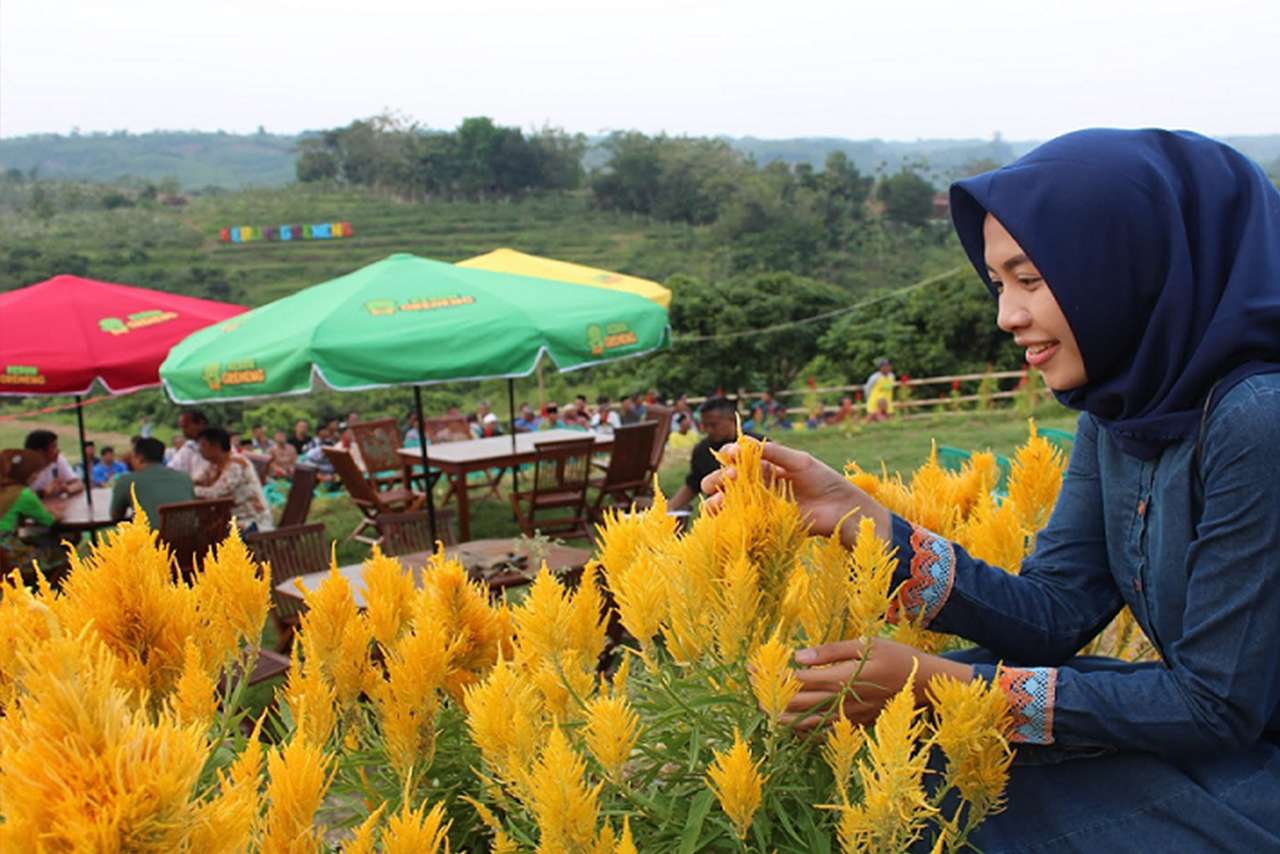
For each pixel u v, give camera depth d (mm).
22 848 970
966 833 1668
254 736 1309
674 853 1623
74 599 1737
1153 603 1794
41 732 1000
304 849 1259
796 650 1758
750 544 1648
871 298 28234
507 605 2121
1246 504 1538
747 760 1434
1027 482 2402
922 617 1945
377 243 75875
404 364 7211
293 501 8445
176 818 1012
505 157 87312
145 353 8562
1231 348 1602
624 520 2012
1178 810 1656
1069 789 1749
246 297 64625
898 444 13766
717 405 7078
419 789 1857
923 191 66438
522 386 34969
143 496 7289
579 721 1714
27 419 38969
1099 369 1770
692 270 63312
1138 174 1706
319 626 1930
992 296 2074
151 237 72688
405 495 10039
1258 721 1585
